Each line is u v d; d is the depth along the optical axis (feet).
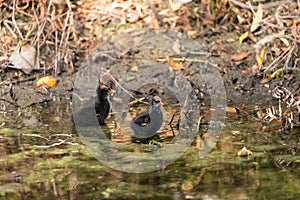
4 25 44.52
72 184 27.89
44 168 29.68
